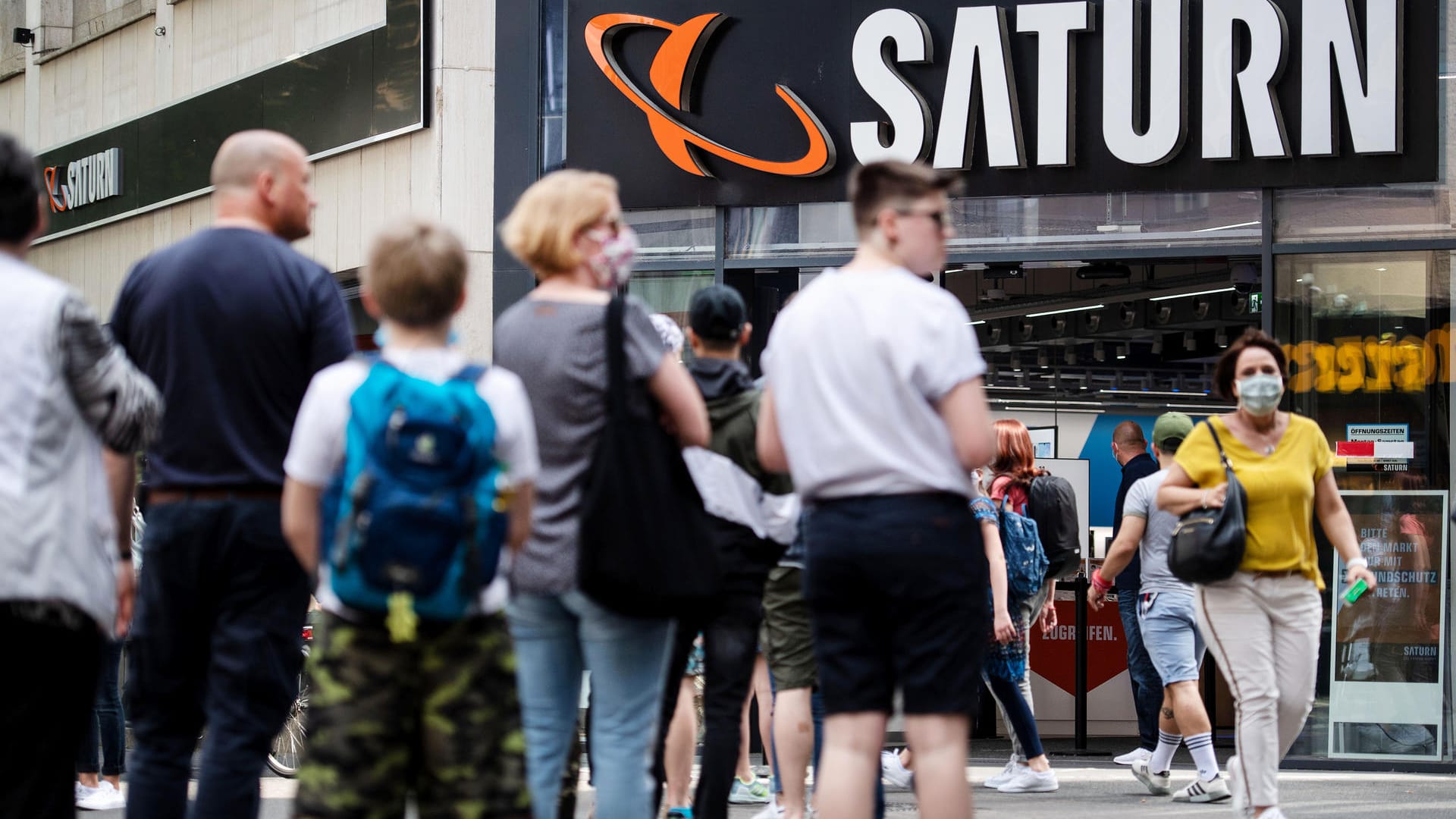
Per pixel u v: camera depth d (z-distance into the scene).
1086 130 12.17
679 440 5.00
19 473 4.03
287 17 15.12
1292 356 11.98
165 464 5.19
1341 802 9.63
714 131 12.62
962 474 4.83
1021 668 10.04
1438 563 11.67
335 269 14.55
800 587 7.25
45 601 4.03
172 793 5.20
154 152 16.78
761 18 12.56
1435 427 11.80
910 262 4.99
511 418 4.11
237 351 5.18
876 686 4.87
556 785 5.18
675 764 7.73
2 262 4.16
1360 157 11.82
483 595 4.06
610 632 5.00
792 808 7.29
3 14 19.59
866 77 12.38
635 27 12.76
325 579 4.00
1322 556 11.80
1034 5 12.20
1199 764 9.63
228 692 5.07
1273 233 12.02
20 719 4.07
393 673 4.02
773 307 12.80
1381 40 11.76
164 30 16.73
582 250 5.11
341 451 3.99
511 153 13.10
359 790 4.01
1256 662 7.04
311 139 14.74
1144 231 12.20
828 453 4.80
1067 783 10.89
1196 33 12.02
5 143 4.18
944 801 4.69
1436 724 11.55
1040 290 19.50
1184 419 9.70
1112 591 14.16
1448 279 11.80
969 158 12.27
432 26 13.61
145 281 5.31
